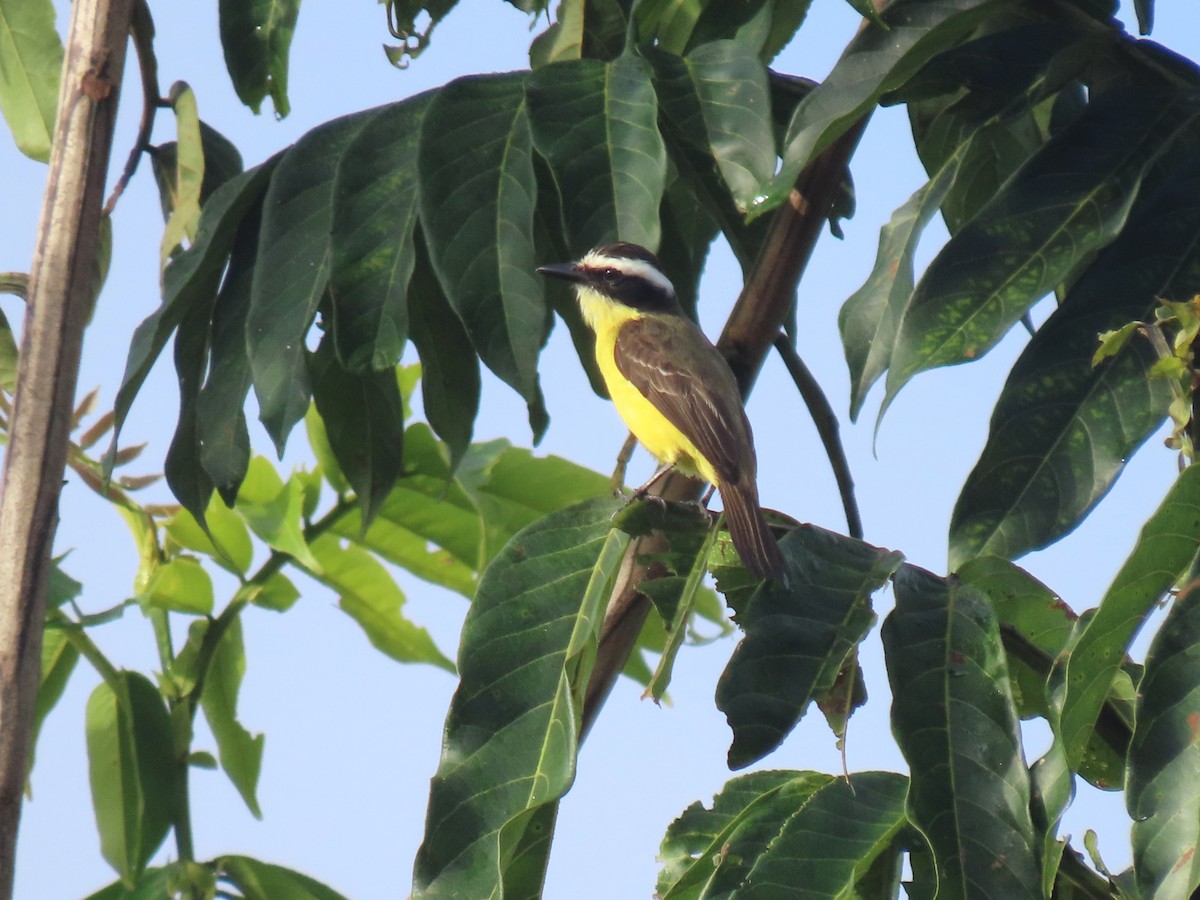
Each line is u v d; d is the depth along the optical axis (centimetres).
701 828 712
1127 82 780
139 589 898
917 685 587
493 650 662
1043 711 661
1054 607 643
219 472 771
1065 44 772
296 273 725
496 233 670
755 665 589
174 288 766
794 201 800
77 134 700
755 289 807
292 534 891
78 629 849
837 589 613
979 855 559
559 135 664
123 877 822
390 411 871
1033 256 674
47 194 696
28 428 662
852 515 854
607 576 677
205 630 906
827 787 622
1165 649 540
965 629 598
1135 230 674
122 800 868
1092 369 648
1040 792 574
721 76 722
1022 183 691
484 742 642
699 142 705
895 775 634
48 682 912
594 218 649
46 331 675
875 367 727
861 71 697
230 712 929
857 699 668
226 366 777
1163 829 523
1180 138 702
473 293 663
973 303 670
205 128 906
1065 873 640
